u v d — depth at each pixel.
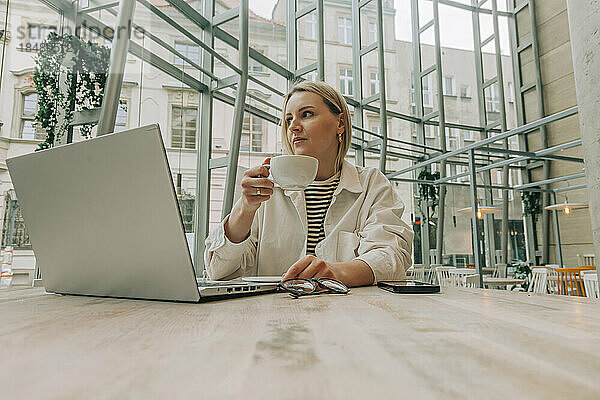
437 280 6.83
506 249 8.90
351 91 6.96
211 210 4.66
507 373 0.18
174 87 4.33
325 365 0.20
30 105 2.86
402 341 0.27
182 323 0.36
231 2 4.88
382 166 6.30
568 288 5.37
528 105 9.88
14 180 0.71
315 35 6.23
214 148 4.82
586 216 8.76
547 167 9.45
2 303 0.57
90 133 2.97
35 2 2.96
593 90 1.71
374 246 1.10
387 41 7.96
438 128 8.47
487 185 8.99
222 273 1.20
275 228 1.43
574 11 1.83
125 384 0.16
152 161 0.56
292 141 1.36
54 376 0.18
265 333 0.31
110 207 0.61
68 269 0.69
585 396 0.14
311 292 0.70
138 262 0.60
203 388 0.16
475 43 9.41
